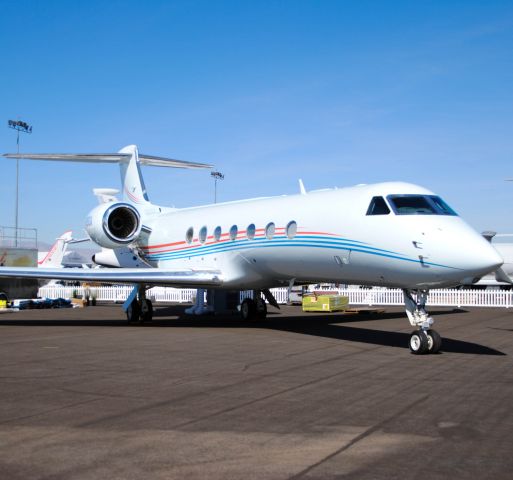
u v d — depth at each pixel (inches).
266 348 486.3
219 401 282.8
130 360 418.0
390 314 936.3
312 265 589.6
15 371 370.0
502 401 281.4
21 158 882.8
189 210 834.2
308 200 609.3
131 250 926.4
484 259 436.5
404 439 219.1
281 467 189.9
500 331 640.4
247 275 697.0
